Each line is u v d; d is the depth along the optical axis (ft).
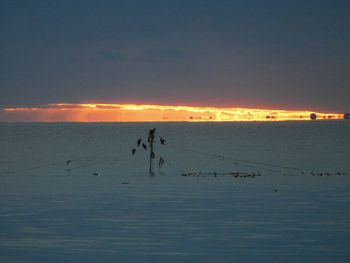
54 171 310.86
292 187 216.54
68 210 162.71
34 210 162.81
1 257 114.83
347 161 376.48
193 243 124.57
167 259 113.50
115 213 157.79
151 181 244.22
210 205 171.12
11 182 242.78
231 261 112.06
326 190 207.00
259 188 213.66
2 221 146.61
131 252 118.01
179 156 435.94
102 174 288.71
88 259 113.39
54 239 128.06
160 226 140.26
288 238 128.26
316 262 111.55
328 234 131.95
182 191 205.05
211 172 300.40
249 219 148.46
